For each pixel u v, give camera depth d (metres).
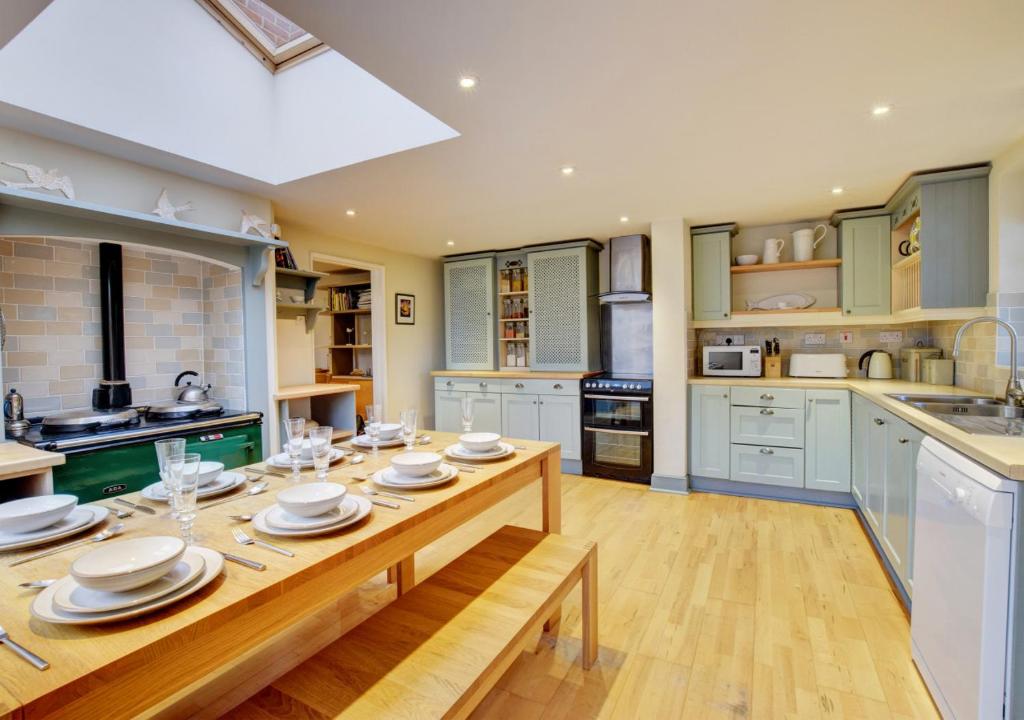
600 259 4.98
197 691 1.80
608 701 1.69
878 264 3.59
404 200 3.23
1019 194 2.55
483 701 1.69
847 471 3.51
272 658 1.98
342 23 1.47
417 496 1.46
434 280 5.56
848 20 1.48
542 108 2.01
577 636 2.07
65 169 2.30
